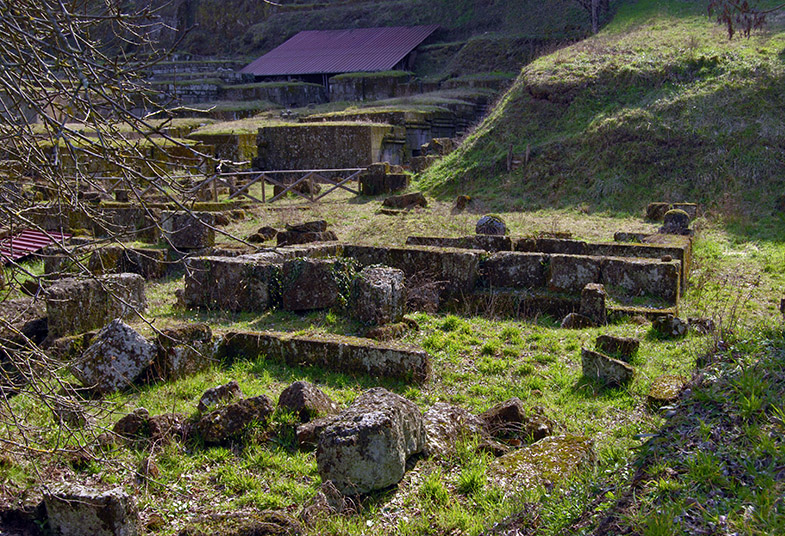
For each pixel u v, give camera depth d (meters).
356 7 49.38
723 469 4.12
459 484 5.00
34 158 4.41
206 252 12.86
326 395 6.34
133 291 8.78
